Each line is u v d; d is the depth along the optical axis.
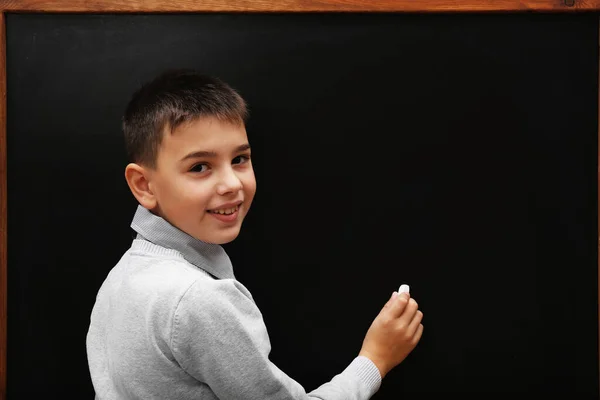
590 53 1.29
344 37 1.30
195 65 1.30
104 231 1.31
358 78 1.30
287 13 1.29
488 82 1.29
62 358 1.32
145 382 0.92
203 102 0.97
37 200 1.31
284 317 1.31
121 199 1.30
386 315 1.20
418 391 1.31
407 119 1.30
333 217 1.31
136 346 0.92
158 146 0.97
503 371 1.31
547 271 1.30
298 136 1.30
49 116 1.30
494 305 1.30
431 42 1.29
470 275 1.30
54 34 1.30
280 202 1.31
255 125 1.30
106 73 1.30
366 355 1.18
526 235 1.30
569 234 1.30
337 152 1.30
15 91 1.30
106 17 1.30
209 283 0.91
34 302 1.31
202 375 0.92
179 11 1.29
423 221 1.30
